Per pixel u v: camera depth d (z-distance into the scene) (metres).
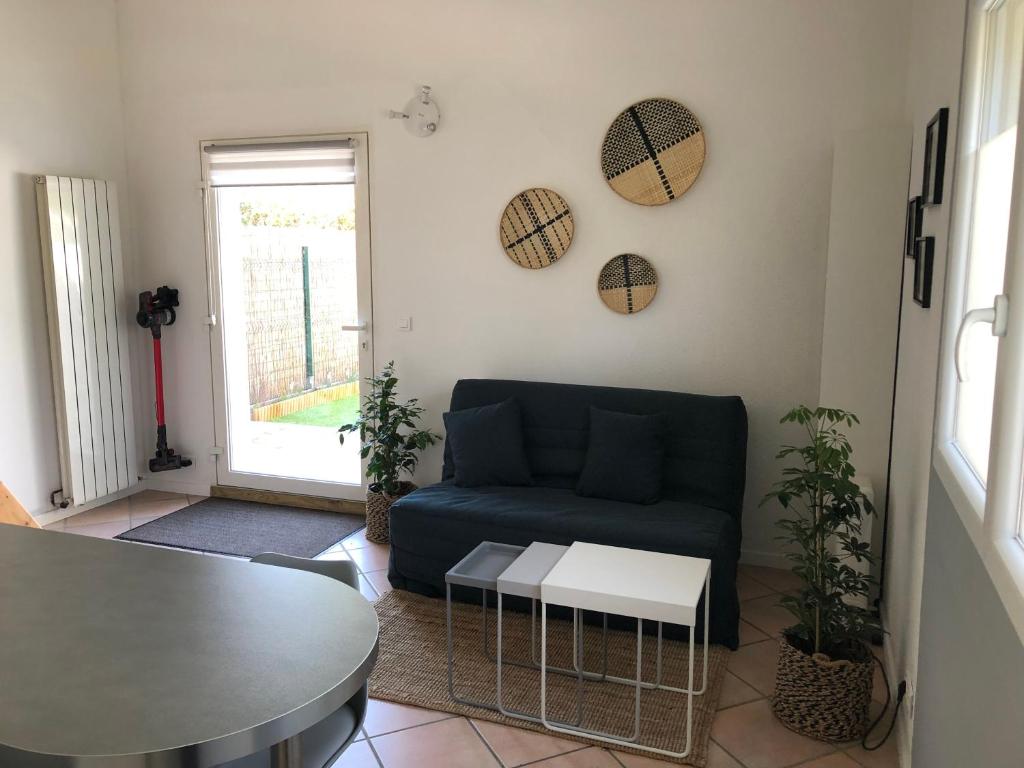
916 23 3.37
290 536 4.49
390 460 4.37
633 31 4.00
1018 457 1.31
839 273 3.50
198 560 1.88
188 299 5.08
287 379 5.12
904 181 3.39
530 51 4.19
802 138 3.79
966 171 2.03
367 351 4.76
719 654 3.21
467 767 2.51
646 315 4.15
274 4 4.63
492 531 3.50
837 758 2.54
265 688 1.33
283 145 4.68
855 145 3.44
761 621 3.49
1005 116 1.78
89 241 4.70
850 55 3.68
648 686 2.96
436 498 3.74
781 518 4.04
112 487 4.98
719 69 3.88
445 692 2.93
